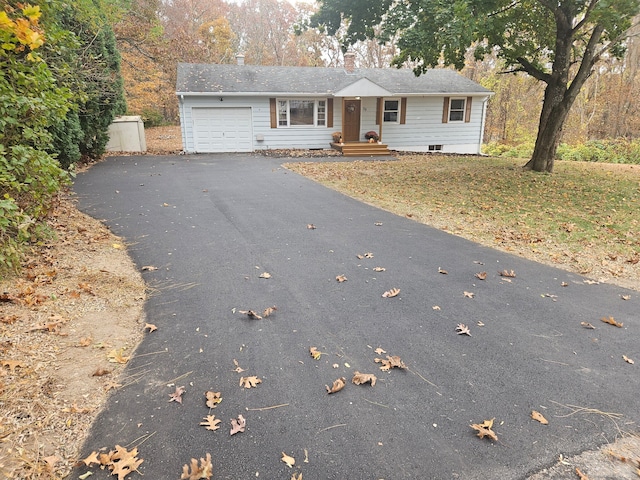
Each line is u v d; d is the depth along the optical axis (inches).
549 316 144.0
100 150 550.9
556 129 482.3
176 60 1035.9
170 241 218.5
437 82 748.6
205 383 103.8
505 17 439.5
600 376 109.8
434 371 110.8
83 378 103.0
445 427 90.4
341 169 504.7
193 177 430.3
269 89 660.1
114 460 79.2
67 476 75.4
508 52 482.0
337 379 106.5
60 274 162.9
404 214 292.0
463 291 163.5
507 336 129.9
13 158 145.8
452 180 432.5
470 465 80.4
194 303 148.3
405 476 77.4
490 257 205.9
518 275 182.4
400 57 456.1
